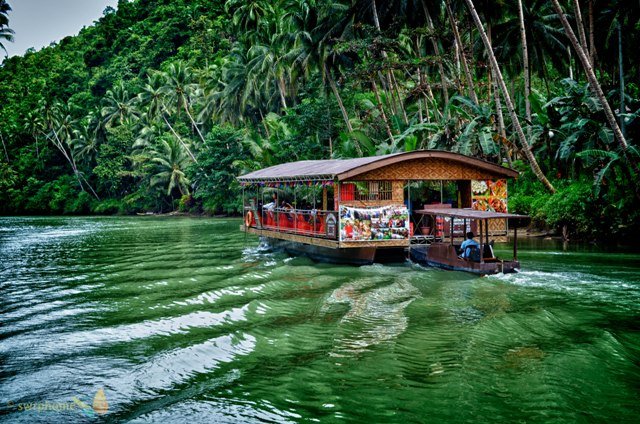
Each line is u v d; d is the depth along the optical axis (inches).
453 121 1048.8
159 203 2677.2
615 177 812.0
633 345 350.0
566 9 1278.3
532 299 473.4
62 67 3786.9
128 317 462.0
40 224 2023.9
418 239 717.3
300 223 770.8
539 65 1285.7
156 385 307.6
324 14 1366.9
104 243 1165.7
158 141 2596.0
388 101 1471.5
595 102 832.3
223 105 2203.5
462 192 732.7
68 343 389.7
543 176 946.7
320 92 1592.0
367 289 539.5
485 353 341.4
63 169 3122.5
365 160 693.9
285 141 1514.5
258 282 597.3
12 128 3137.3
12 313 491.5
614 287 514.3
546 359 327.6
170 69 2420.0
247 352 357.4
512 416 258.7
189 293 553.0
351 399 281.9
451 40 1259.2
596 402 270.7
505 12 1258.6
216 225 1695.4
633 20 900.6
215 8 3216.0
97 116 2950.3
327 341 375.2
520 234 985.5
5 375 327.3
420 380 302.7
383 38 1156.5
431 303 470.6
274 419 262.2
